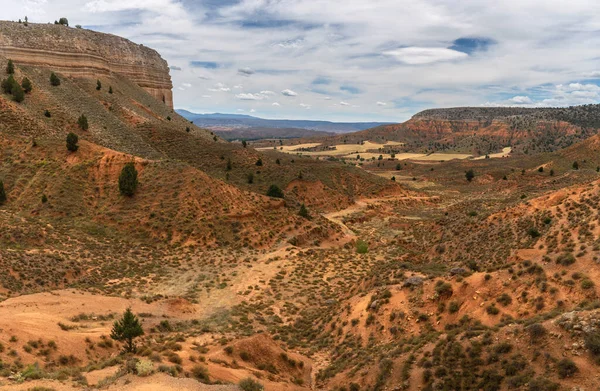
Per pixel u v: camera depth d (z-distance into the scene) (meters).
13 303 28.69
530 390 15.70
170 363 19.89
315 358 28.11
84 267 42.28
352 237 70.38
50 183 59.28
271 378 23.08
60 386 15.53
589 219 36.50
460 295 26.44
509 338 19.22
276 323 35.03
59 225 52.00
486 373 17.88
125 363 18.78
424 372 19.80
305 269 48.94
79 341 23.12
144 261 47.66
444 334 23.08
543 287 23.36
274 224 62.56
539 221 44.62
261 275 46.34
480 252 46.59
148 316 32.19
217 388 17.30
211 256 50.88
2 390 14.45
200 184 62.47
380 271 37.78
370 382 21.58
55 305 29.91
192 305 37.31
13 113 73.62
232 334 30.58
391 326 27.45
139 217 56.03
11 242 43.34
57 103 89.00
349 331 29.80
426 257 56.25
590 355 15.94
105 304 32.53
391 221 89.19
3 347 19.23
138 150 87.94
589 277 22.38
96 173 63.75
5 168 61.16
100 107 102.12
